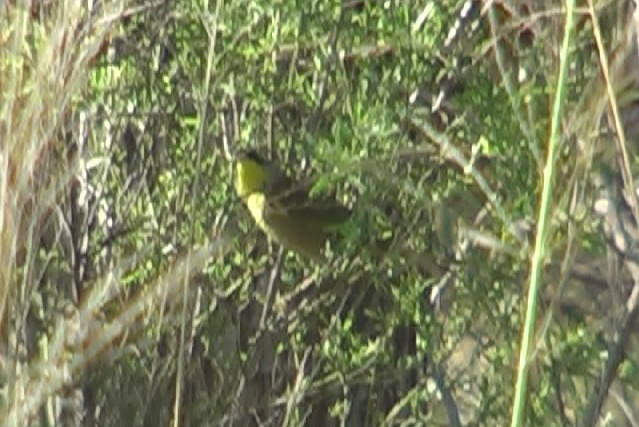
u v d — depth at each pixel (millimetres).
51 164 9031
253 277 11406
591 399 8586
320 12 10273
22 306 8906
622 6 7922
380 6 10008
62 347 9438
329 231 10594
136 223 11508
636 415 8781
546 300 8836
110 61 11133
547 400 9188
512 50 9539
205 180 11266
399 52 10008
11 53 8320
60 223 11422
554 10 8023
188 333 10797
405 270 10453
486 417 9555
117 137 11477
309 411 11117
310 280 10852
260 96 10789
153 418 11234
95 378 11172
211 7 10703
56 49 8430
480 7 9688
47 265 11352
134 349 10984
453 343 10055
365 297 10945
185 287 8945
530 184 9047
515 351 9297
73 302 11344
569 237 7672
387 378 10883
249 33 10641
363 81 10195
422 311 10289
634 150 8000
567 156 7746
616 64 7309
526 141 8945
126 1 10656
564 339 9008
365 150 9688
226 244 11188
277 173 10883
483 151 9242
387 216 10195
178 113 11328
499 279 9492
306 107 10758
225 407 11320
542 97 9164
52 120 8320
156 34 11195
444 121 10031
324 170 10758
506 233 9070
